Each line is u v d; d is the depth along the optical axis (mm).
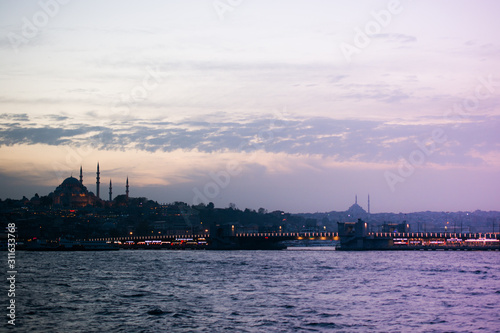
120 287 165500
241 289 157500
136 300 136875
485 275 198875
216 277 194500
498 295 143375
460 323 107250
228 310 120750
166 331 101438
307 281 178375
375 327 103688
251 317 112750
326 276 195750
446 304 128375
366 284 168750
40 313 119188
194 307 125062
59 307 126562
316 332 100188
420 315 114812
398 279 183875
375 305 126875
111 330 102688
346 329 102188
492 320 110062
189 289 158875
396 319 110688
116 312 119625
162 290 157000
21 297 143375
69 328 104500
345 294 145250
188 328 103562
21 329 104062
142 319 111750
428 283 171375
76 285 171500
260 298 138500
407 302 131250
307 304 128375
